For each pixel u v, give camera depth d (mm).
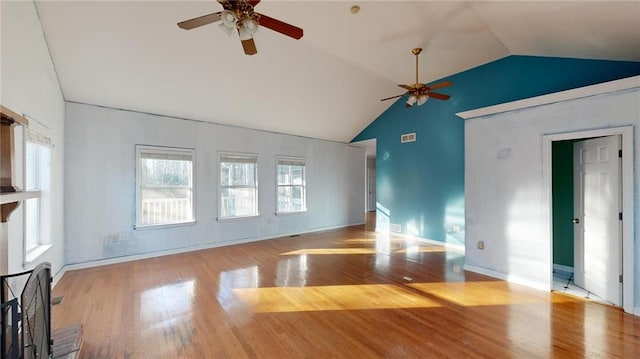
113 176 4535
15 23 2426
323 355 2203
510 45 4277
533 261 3510
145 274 4016
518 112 3602
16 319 1418
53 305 3021
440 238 5867
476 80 5234
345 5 3438
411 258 4879
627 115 2799
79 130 4250
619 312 2863
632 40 3010
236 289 3494
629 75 3635
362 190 8617
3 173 1793
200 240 5449
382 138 7113
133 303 3084
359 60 4914
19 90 2502
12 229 2424
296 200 7070
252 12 2260
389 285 3639
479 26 3834
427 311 2926
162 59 3945
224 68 4402
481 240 4055
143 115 4809
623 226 2873
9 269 2361
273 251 5332
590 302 3100
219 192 5684
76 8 3059
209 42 3877
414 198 6391
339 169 8000
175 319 2744
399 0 3336
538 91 4441
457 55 4754
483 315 2834
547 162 3352
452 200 5664
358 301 3166
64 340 2223
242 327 2607
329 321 2725
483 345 2324
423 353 2225
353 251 5344
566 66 4152
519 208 3619
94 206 4371
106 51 3617
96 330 2535
